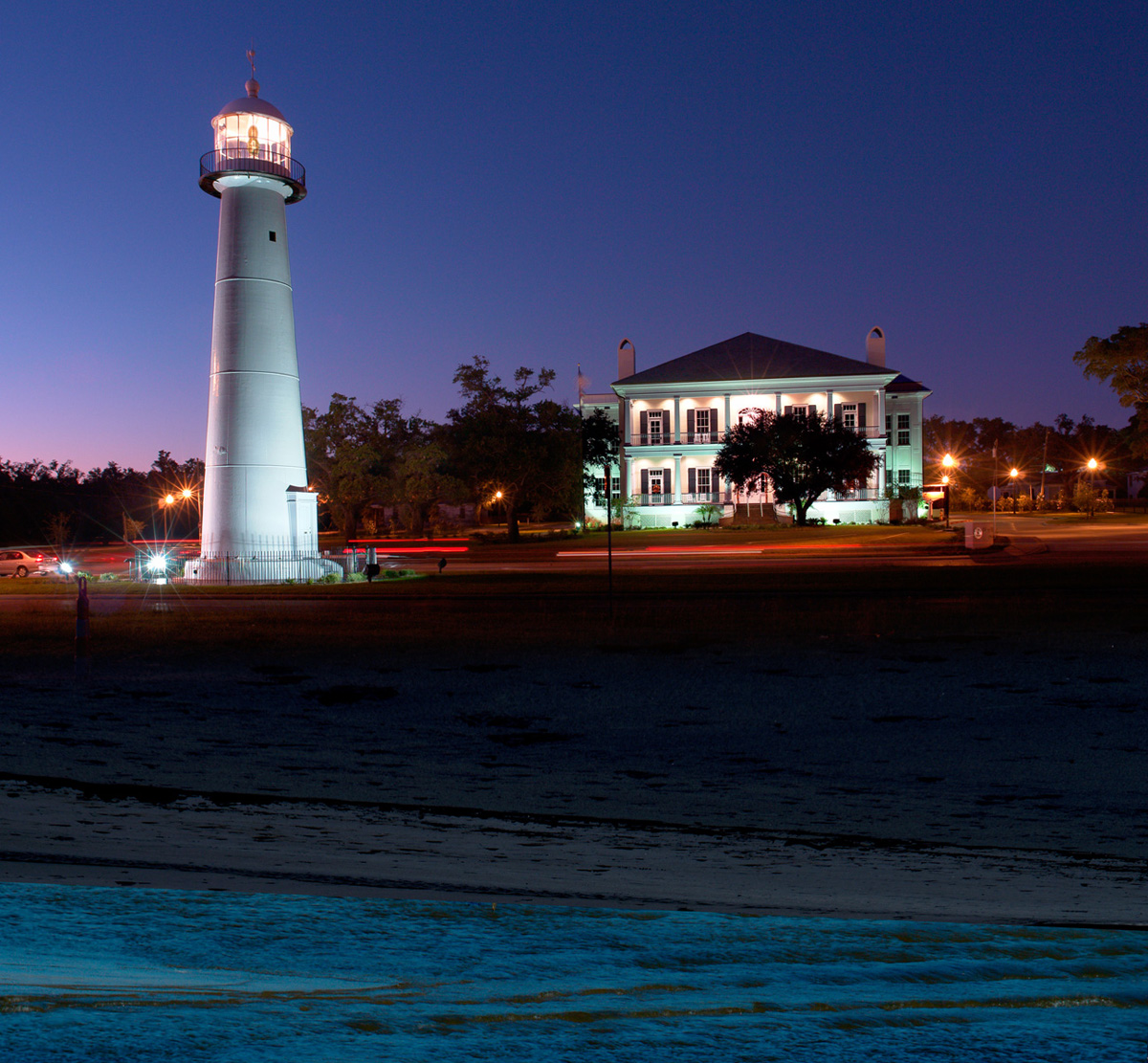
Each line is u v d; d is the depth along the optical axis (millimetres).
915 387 86625
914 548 47906
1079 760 9648
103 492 112625
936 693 13312
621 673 15266
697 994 1841
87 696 13203
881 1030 1529
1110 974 2117
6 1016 1465
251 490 37031
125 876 3688
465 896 3516
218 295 37438
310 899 2918
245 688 14031
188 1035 1388
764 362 84188
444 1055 1340
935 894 4516
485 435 67375
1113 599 24391
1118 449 131750
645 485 84500
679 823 7066
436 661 16562
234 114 37562
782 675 14820
